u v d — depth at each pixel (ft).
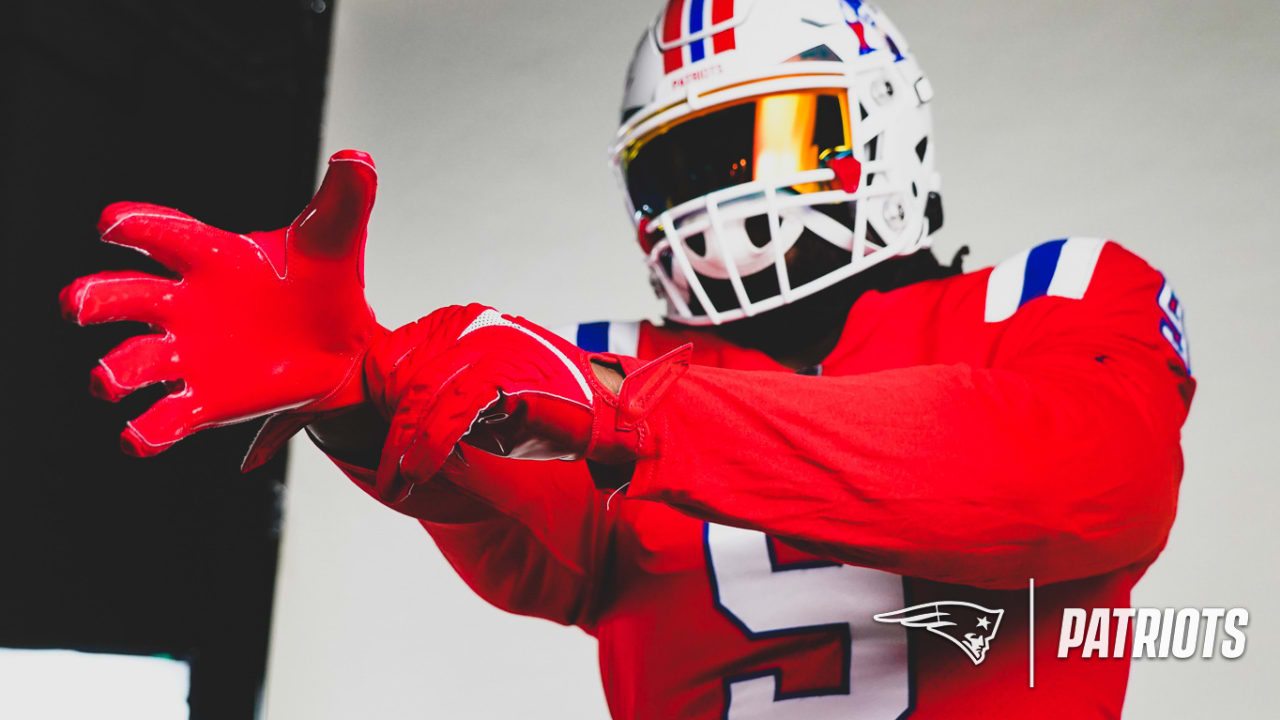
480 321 1.90
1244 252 6.01
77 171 6.88
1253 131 6.14
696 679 2.68
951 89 6.66
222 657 6.83
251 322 1.85
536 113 7.60
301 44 7.63
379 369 1.92
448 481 2.56
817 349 3.19
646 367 1.90
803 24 3.14
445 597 6.97
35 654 6.39
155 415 1.72
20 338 6.56
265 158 7.54
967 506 1.94
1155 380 2.32
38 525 6.47
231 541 6.91
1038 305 2.67
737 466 1.87
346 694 6.89
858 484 1.89
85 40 6.88
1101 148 6.35
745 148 3.10
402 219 7.60
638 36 7.57
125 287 1.74
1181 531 5.74
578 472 2.81
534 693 6.73
